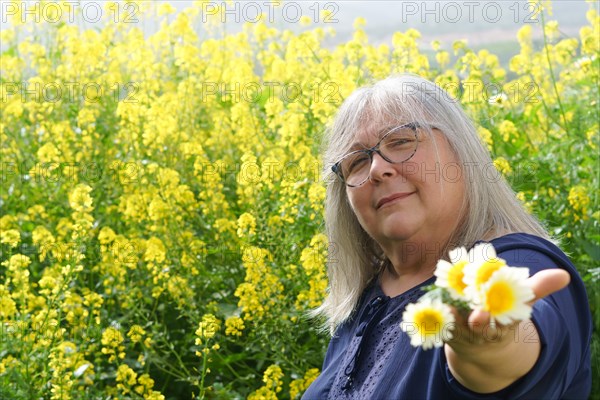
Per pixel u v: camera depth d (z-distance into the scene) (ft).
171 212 14.83
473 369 4.46
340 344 7.95
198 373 13.69
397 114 6.84
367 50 20.22
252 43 22.90
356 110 7.04
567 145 16.75
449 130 6.82
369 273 8.05
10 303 12.13
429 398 5.51
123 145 17.75
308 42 20.76
